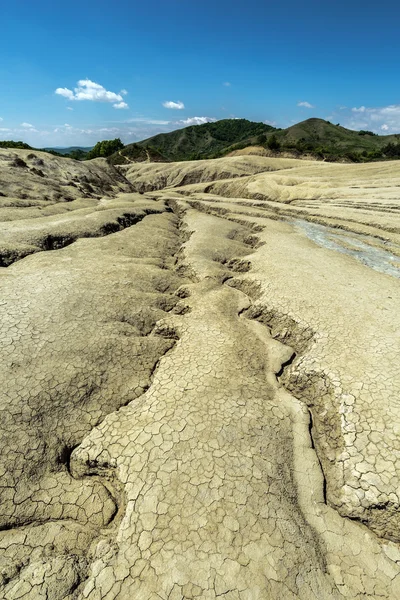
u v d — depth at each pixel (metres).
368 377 10.73
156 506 7.39
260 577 6.37
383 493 7.73
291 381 11.72
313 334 13.42
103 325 13.10
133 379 11.07
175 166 81.19
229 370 11.54
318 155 96.25
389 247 25.36
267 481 8.00
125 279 17.33
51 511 7.64
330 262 21.47
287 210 39.06
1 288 14.95
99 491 8.13
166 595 6.12
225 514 7.25
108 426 9.41
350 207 37.12
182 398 10.21
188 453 8.49
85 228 25.62
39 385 9.98
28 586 6.30
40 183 39.00
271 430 9.41
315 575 6.57
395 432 8.91
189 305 16.23
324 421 10.07
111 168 64.75
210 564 6.49
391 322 13.79
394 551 7.21
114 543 6.98
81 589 6.37
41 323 12.50
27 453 8.42
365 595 6.49
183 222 34.72
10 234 22.02
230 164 74.50
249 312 16.19
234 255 24.48
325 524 7.54
